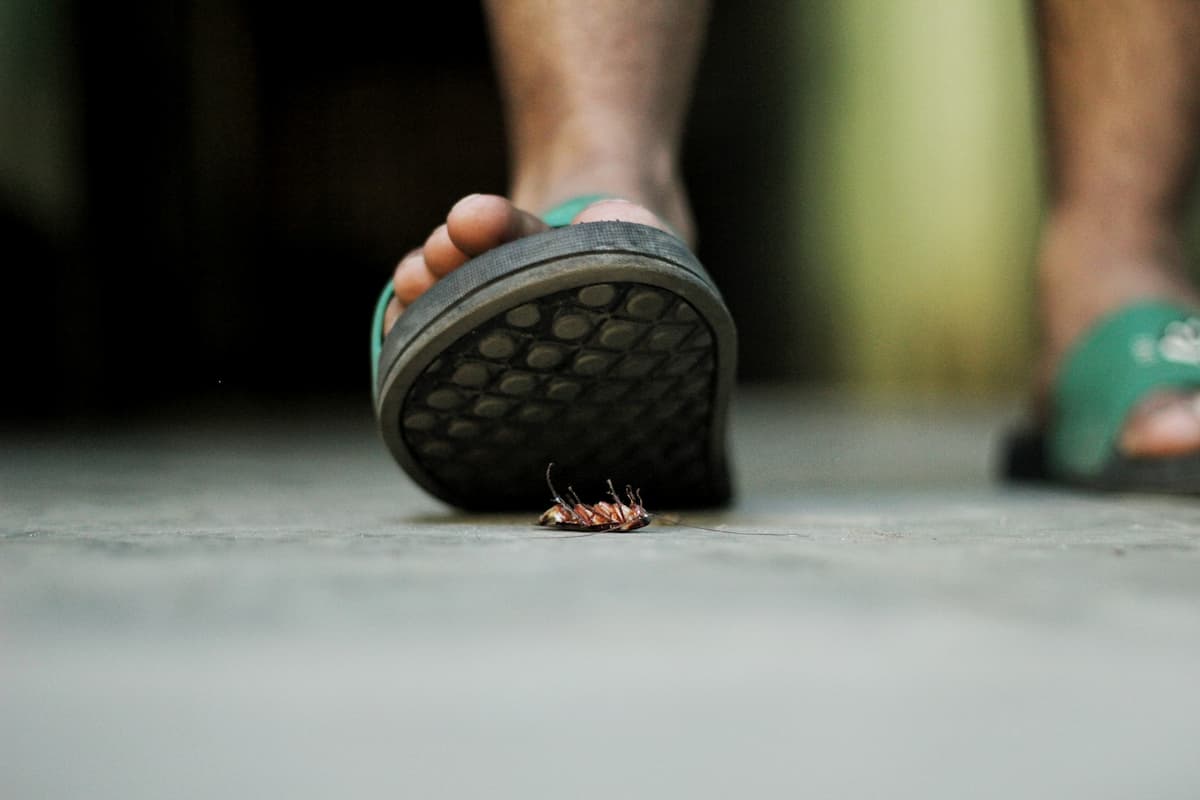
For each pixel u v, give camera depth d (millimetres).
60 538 520
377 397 579
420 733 253
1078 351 795
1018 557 467
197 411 2445
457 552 477
